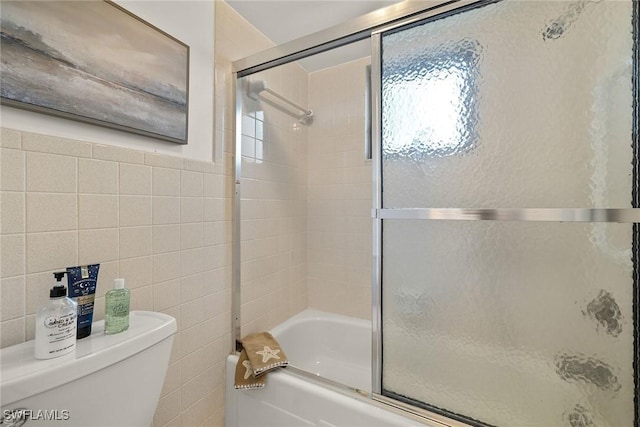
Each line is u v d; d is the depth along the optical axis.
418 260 1.00
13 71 0.69
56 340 0.64
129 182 0.96
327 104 2.00
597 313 0.76
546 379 0.82
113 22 0.90
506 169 0.86
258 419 1.20
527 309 0.84
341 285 1.97
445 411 0.94
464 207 0.92
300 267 2.00
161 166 1.06
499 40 0.88
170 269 1.09
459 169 0.93
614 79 0.75
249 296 1.53
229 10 1.39
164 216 1.07
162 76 1.04
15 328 0.71
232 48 1.40
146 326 0.83
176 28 1.12
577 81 0.78
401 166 1.03
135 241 0.97
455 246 0.94
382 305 1.05
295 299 1.95
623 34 0.74
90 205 0.86
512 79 0.86
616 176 0.74
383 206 1.06
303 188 2.03
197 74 1.22
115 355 0.71
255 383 1.17
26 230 0.73
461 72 0.93
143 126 0.98
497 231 0.88
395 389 1.02
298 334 1.82
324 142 2.02
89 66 0.83
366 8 1.42
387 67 1.06
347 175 1.95
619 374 0.74
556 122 0.80
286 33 1.61
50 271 0.77
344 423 1.00
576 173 0.78
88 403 0.66
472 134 0.91
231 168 1.40
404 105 1.02
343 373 1.78
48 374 0.59
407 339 1.01
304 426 1.08
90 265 0.77
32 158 0.74
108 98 0.88
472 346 0.91
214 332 1.29
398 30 1.04
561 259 0.80
